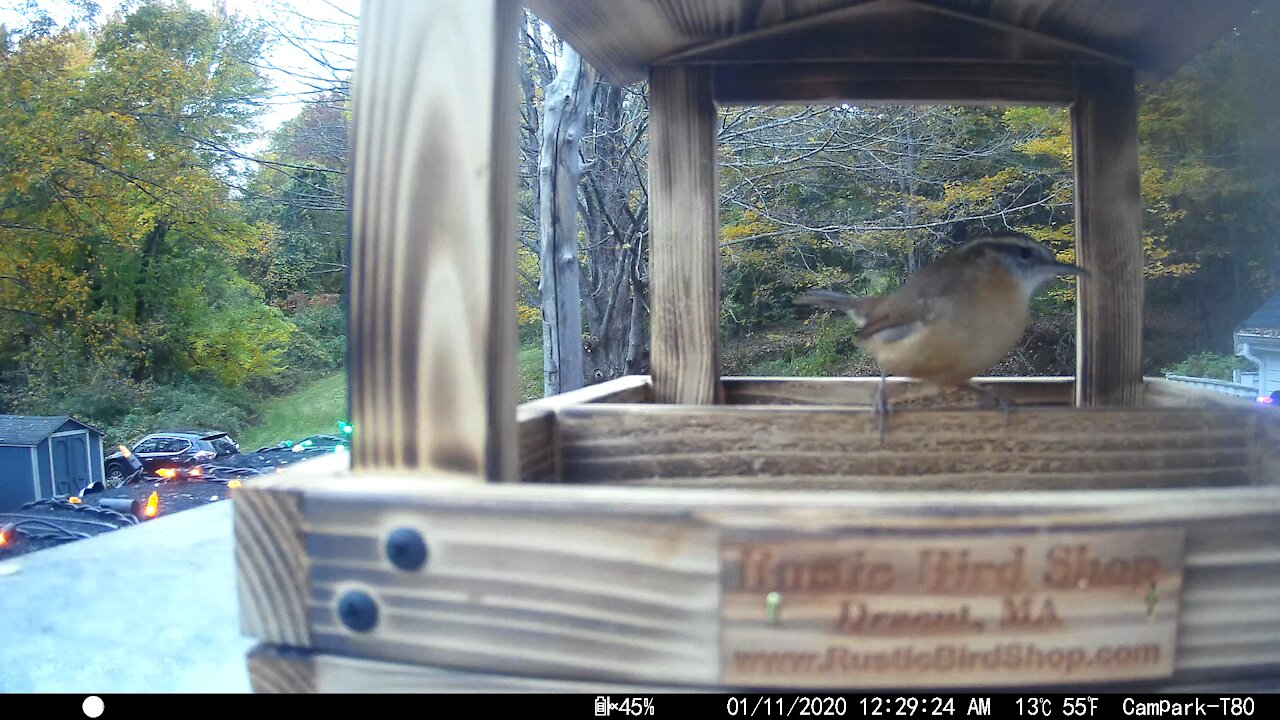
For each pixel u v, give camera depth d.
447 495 0.22
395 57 0.25
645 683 0.21
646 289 1.54
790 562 0.20
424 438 0.24
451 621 0.22
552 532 0.21
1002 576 0.20
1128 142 0.48
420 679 0.22
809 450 0.34
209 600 0.34
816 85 0.49
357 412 0.25
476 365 0.24
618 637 0.21
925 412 0.33
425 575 0.22
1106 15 0.44
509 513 0.21
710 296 0.50
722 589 0.20
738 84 0.49
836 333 2.12
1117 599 0.20
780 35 0.48
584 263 1.63
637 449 0.34
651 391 0.50
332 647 0.22
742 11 0.45
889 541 0.20
